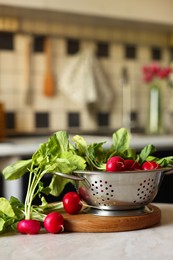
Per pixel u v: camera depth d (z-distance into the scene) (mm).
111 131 3230
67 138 1088
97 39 3164
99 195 1058
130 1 2846
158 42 3432
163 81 3453
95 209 1105
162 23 3014
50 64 2980
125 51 3289
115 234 999
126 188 1043
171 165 1147
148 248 881
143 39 3361
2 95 2855
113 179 1028
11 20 2842
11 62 2867
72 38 3066
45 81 2973
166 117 3418
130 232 1016
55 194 1157
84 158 1104
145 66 3369
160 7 2959
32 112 2953
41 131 2986
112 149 1199
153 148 1175
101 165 1091
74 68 3045
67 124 3078
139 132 3336
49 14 2744
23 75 2906
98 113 3189
